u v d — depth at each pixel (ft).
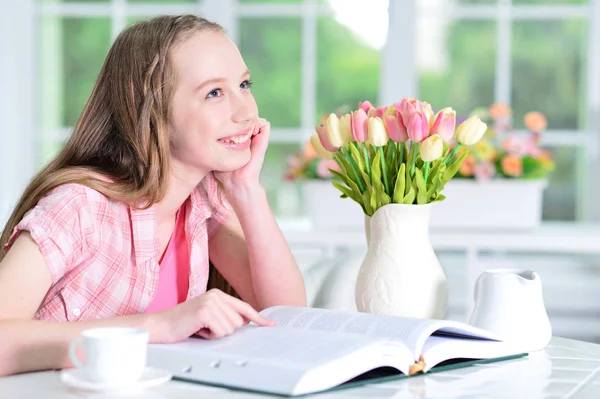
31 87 14.99
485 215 11.22
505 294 5.23
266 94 14.71
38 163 14.47
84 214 5.44
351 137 5.74
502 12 14.19
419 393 4.19
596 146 14.16
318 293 7.60
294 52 14.66
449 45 14.32
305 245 12.14
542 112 14.24
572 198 14.26
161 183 5.71
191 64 5.65
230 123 5.73
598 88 14.11
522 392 4.27
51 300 5.52
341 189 5.87
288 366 4.10
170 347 4.55
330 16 14.61
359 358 4.24
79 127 5.97
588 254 14.01
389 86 14.44
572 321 13.83
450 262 13.98
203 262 6.29
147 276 5.77
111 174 5.74
